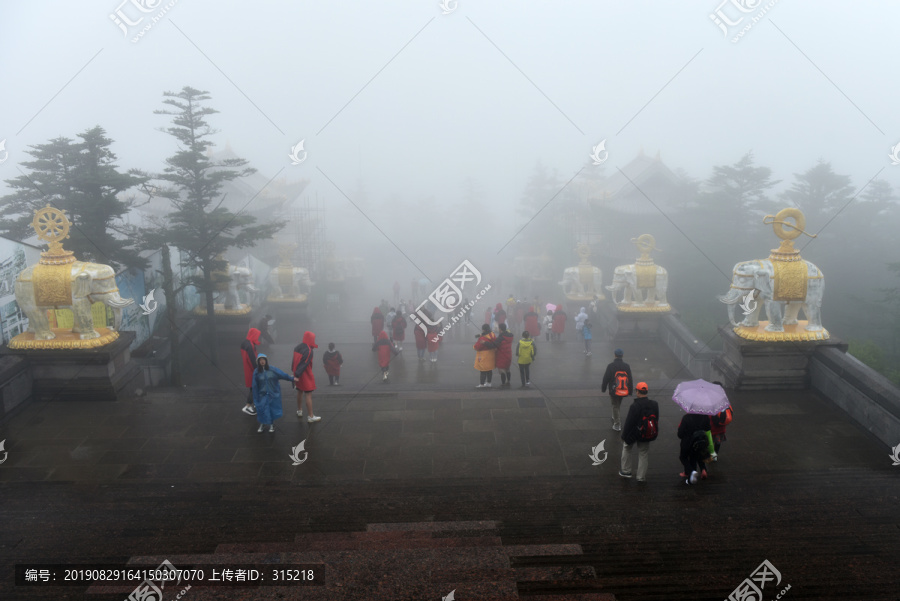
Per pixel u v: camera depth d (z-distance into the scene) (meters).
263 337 23.05
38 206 18.77
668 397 13.85
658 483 9.48
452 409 12.92
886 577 6.30
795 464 10.52
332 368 15.60
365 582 5.80
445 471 10.20
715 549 6.97
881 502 8.52
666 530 7.56
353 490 9.23
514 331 27.95
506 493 9.04
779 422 12.38
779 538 7.29
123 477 9.94
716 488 9.22
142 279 20.84
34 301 13.43
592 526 7.69
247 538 7.45
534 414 12.62
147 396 13.95
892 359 28.84
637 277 22.72
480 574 6.02
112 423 12.24
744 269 14.82
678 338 20.42
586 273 31.38
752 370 14.41
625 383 11.45
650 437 9.30
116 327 14.37
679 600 5.80
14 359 13.02
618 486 9.35
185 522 7.93
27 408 13.05
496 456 10.76
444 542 6.98
